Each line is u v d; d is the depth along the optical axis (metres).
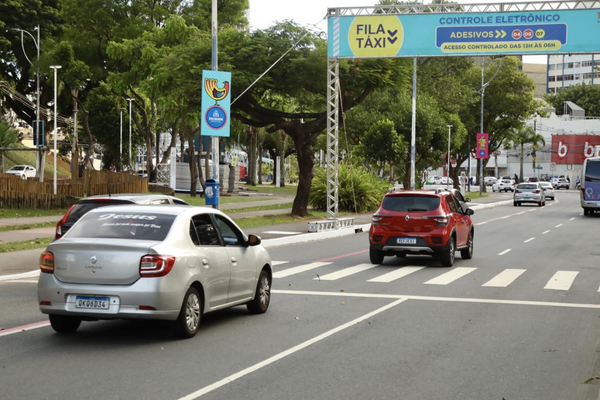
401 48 26.06
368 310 11.30
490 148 81.62
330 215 30.75
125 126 72.56
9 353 8.10
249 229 27.83
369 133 52.06
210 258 9.33
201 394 6.44
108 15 50.84
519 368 7.60
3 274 15.30
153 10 51.69
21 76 57.81
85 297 8.39
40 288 8.57
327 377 7.12
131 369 7.36
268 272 11.31
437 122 55.03
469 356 8.14
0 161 65.38
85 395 6.36
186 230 9.09
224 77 22.02
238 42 30.97
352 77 30.31
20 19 51.62
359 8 26.36
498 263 18.59
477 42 25.38
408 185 55.97
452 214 18.00
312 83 30.19
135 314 8.27
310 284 14.42
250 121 33.47
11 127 56.25
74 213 12.91
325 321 10.33
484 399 6.42
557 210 48.66
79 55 52.62
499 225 34.41
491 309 11.45
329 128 28.86
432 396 6.48
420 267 17.59
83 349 8.34
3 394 6.37
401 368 7.54
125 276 8.32
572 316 10.88
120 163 67.75
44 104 59.38
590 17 24.48
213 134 22.05
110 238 8.78
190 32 46.66
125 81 48.47
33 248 19.75
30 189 33.03
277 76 30.50
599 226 33.59
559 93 134.75
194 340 8.91
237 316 10.74
